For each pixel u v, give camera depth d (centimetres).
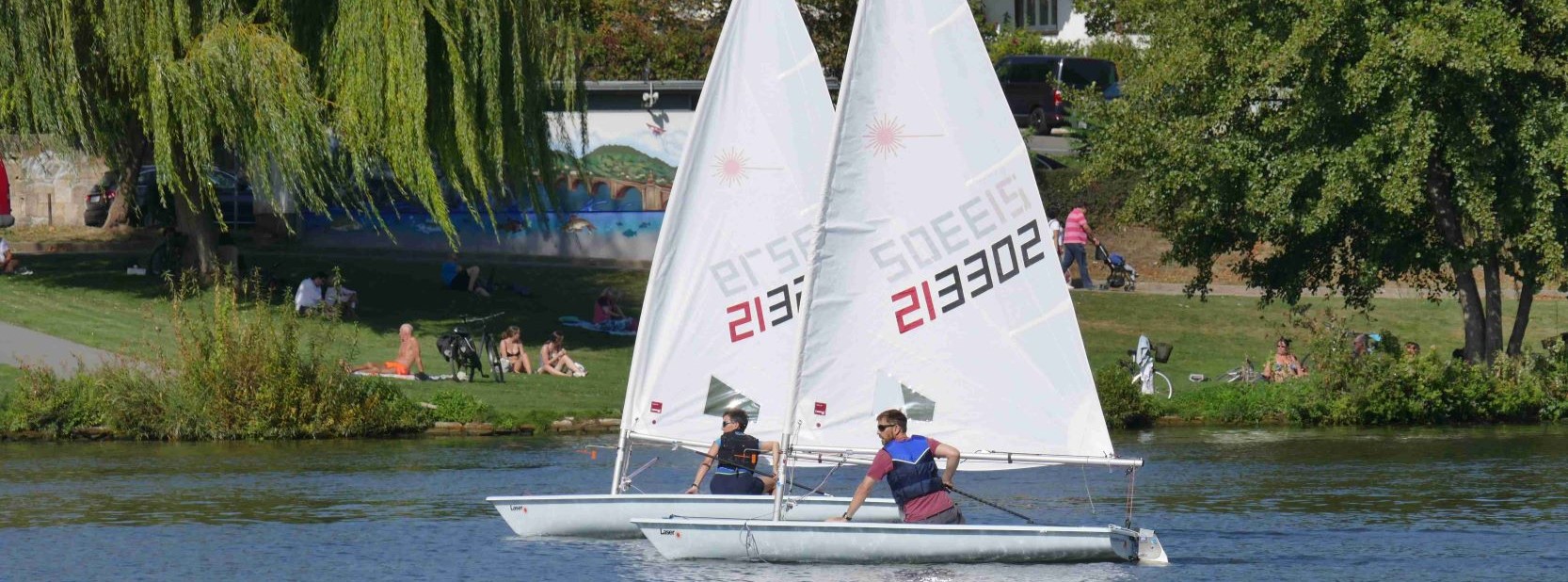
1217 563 7012
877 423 6800
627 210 19650
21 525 8056
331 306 15200
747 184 7606
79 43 14238
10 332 14050
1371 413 13662
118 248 19225
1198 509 8731
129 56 13775
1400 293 18875
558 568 6856
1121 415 13412
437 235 19800
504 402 12888
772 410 7575
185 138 13875
